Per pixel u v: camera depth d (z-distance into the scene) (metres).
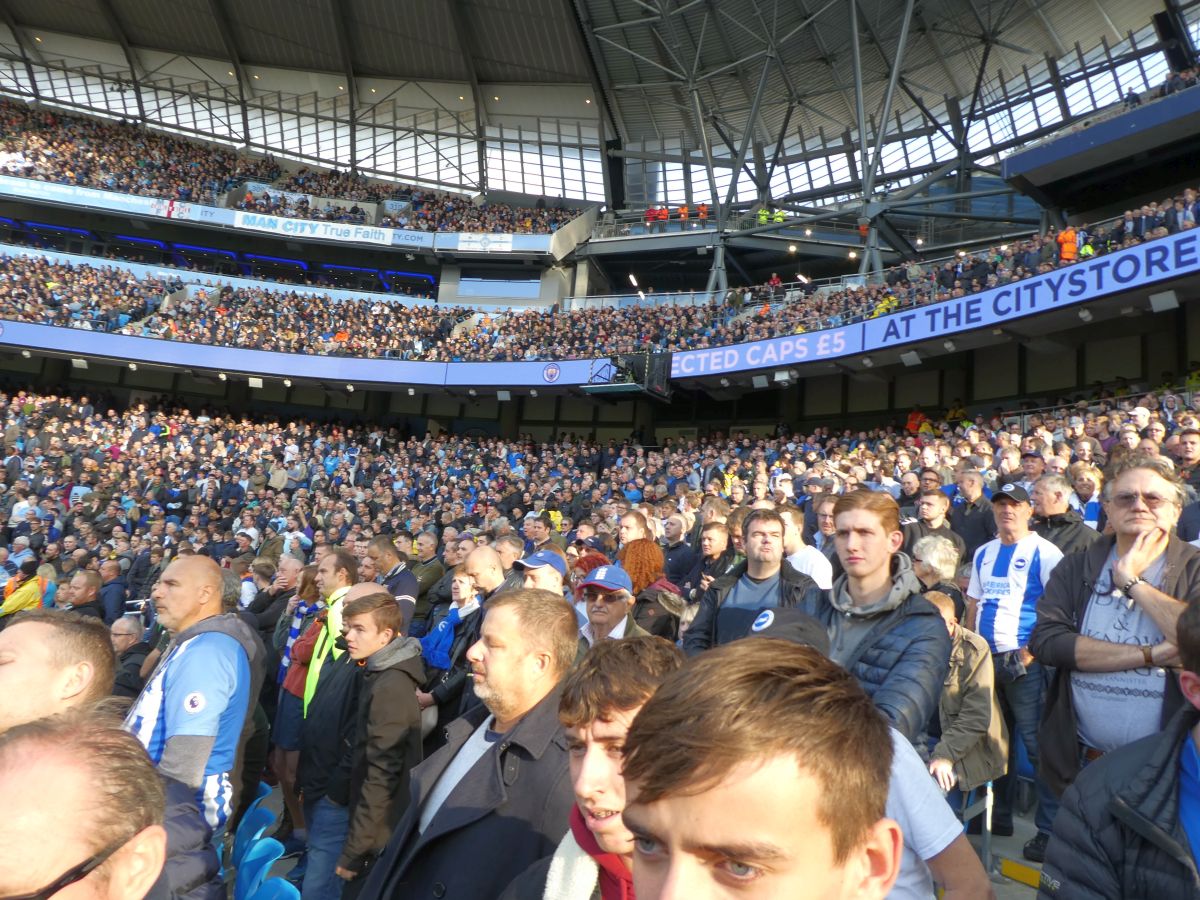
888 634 2.50
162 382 31.69
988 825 3.82
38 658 2.35
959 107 28.12
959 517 7.13
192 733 2.79
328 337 28.52
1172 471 2.60
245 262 34.06
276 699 5.99
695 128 29.19
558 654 2.32
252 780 4.15
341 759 3.81
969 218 25.59
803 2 26.41
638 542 4.78
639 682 1.67
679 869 0.77
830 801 0.77
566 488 18.22
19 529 17.53
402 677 3.28
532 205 35.41
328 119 35.91
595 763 1.66
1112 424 11.12
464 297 32.62
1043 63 26.03
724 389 25.09
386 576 6.03
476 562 4.88
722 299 28.56
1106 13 24.11
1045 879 1.71
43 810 1.14
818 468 12.04
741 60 25.98
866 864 0.84
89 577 7.02
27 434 23.25
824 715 0.79
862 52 28.00
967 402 23.92
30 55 35.94
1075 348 21.80
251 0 32.62
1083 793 1.69
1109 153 19.56
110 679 2.50
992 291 17.81
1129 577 2.51
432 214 33.41
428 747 4.15
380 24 32.22
